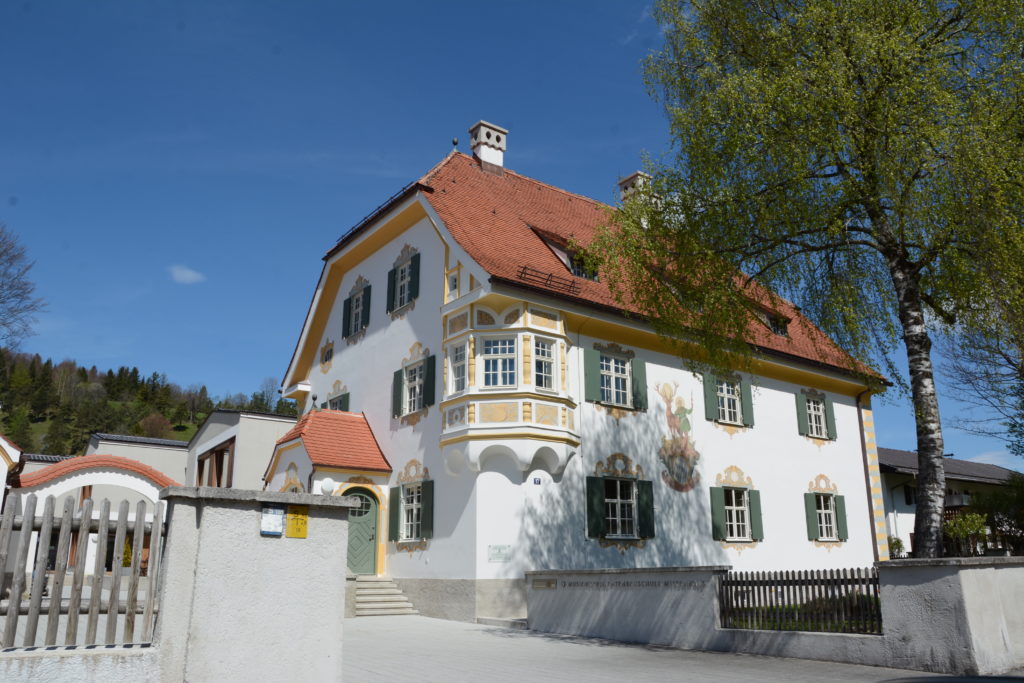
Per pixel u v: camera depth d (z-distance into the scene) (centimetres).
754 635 1159
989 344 1332
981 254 1141
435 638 1422
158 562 704
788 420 2494
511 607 1741
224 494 695
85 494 2895
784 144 1247
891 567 1007
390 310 2217
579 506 1884
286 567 716
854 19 1220
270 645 693
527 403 1775
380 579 1984
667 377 2172
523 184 2519
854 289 1425
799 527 2409
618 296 1569
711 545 2141
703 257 1391
